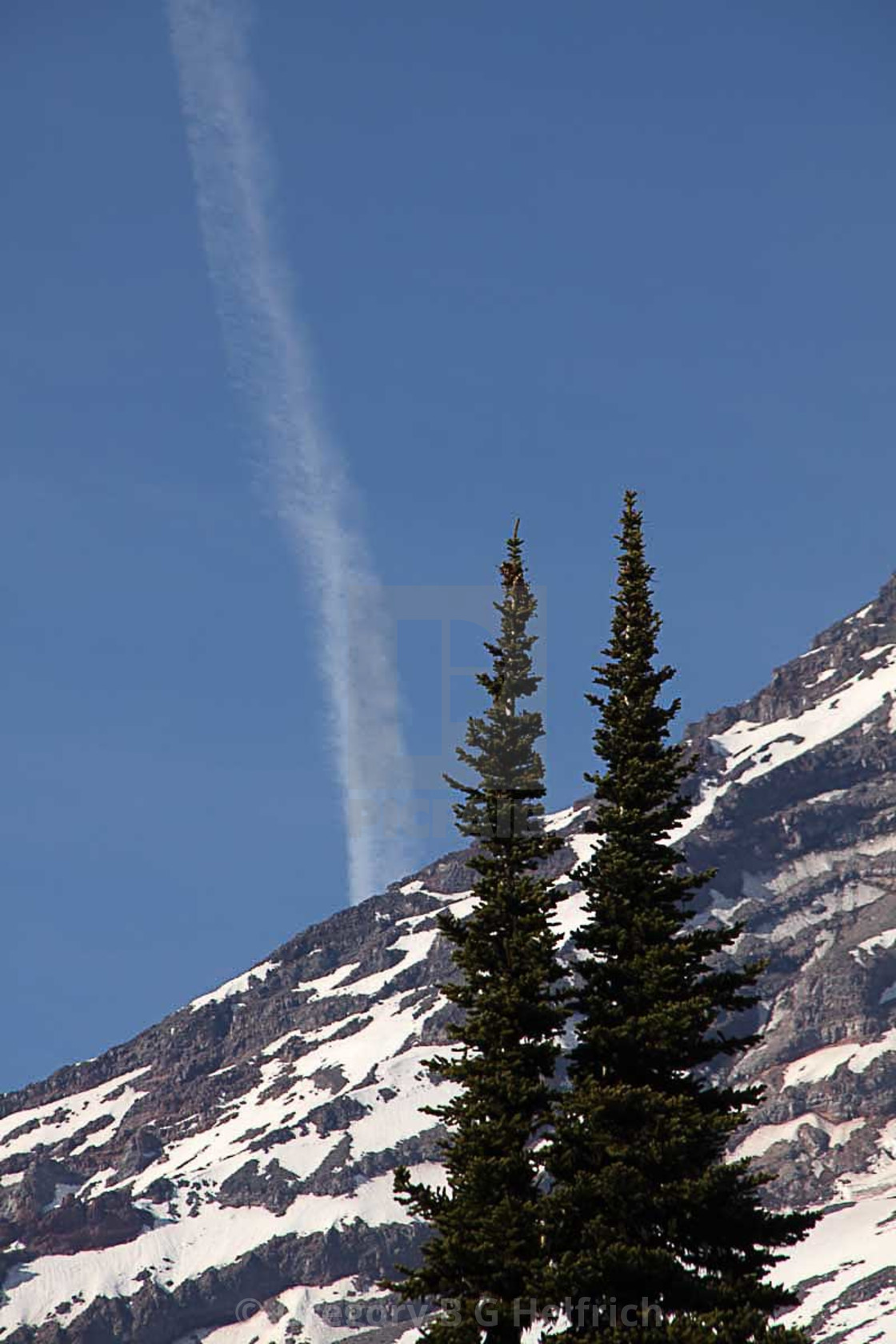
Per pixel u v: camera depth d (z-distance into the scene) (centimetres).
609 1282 12425
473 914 14488
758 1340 11900
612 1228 12794
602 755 15300
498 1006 13912
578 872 14762
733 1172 12862
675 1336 11956
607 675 15512
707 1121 13062
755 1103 13750
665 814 14850
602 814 14975
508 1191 13188
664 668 15550
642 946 14300
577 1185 12781
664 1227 13025
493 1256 12619
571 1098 13500
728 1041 13838
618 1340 12075
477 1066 13750
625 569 15825
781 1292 12638
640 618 15688
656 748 15125
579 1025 14100
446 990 14350
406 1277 13200
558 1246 12812
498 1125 13250
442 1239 12875
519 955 14175
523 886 14425
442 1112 13788
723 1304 12525
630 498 16100
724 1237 13100
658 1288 12544
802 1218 13075
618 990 14225
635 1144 13175
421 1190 13425
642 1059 13762
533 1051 13838
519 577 15062
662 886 14550
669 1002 13875
